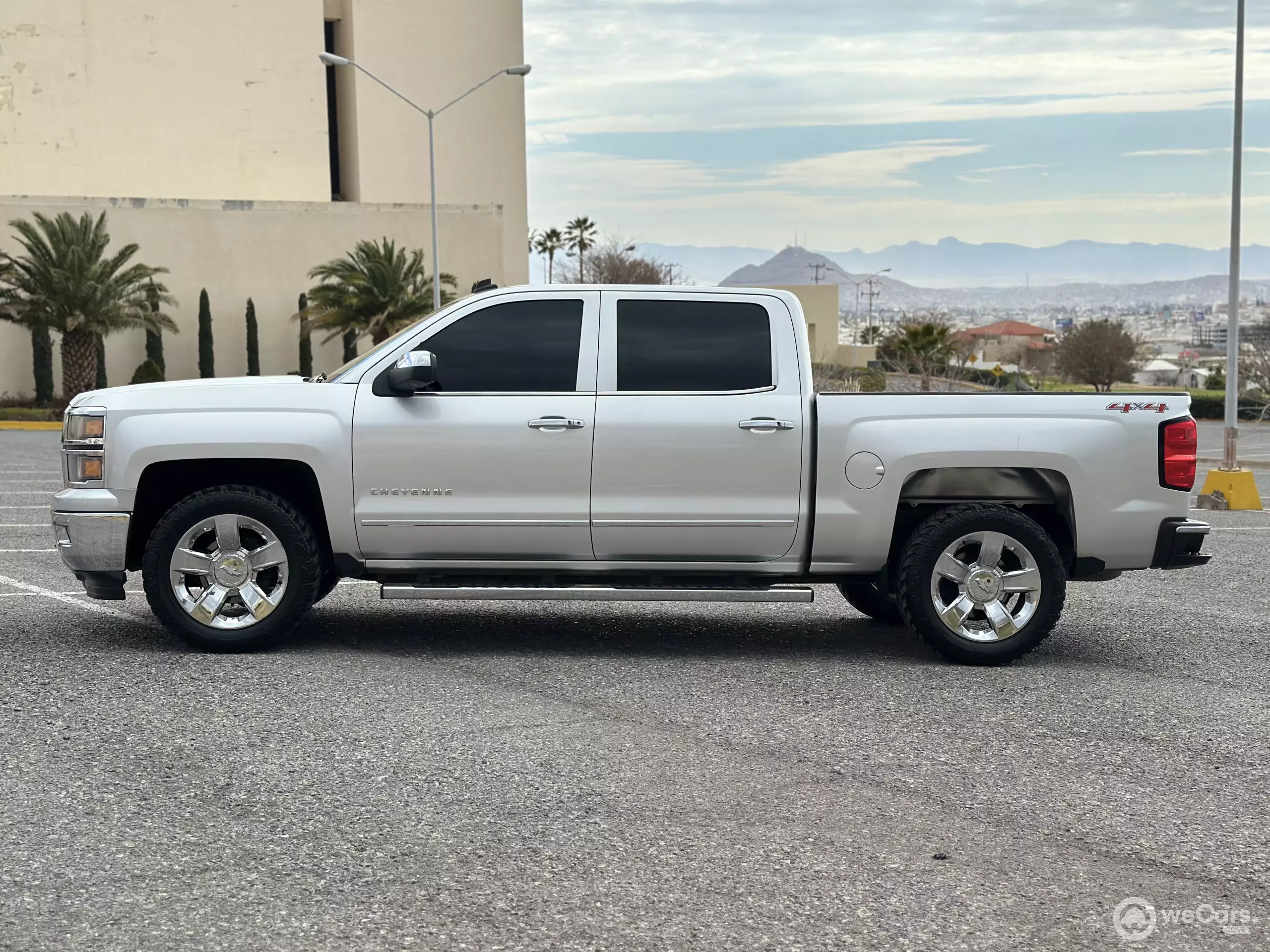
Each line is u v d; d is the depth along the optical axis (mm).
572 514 7809
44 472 22812
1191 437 7895
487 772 5617
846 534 7867
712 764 5766
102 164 63625
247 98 66375
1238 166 21875
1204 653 8359
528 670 7582
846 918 4164
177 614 7816
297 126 67562
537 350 7914
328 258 56219
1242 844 4879
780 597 7789
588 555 7914
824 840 4852
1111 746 6145
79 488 7883
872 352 102938
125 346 52531
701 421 7797
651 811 5145
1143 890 4438
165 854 4641
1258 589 11094
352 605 9750
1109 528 7875
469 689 7082
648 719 6500
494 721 6414
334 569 8148
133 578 11062
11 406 48375
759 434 7812
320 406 7844
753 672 7621
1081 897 4371
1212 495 19906
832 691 7145
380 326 51219
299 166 67688
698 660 7941
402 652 8031
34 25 62031
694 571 7965
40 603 9602
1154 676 7652
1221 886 4480
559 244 107375
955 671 7699
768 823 5031
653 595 7844
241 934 4004
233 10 65812
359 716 6477
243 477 8172
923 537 7746
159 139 64688
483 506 7816
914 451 7785
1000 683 7410
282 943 3945
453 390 7883
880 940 4016
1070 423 7836
